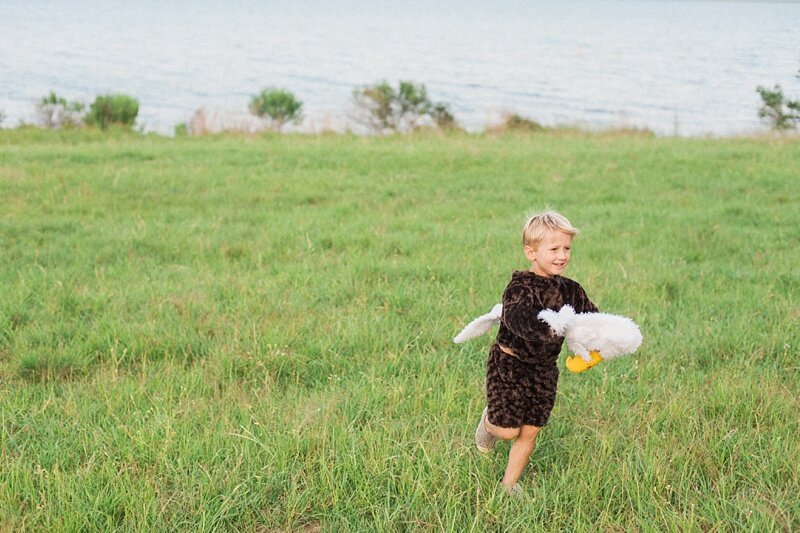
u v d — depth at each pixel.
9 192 11.99
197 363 5.51
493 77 77.50
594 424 4.52
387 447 4.07
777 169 15.50
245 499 3.70
